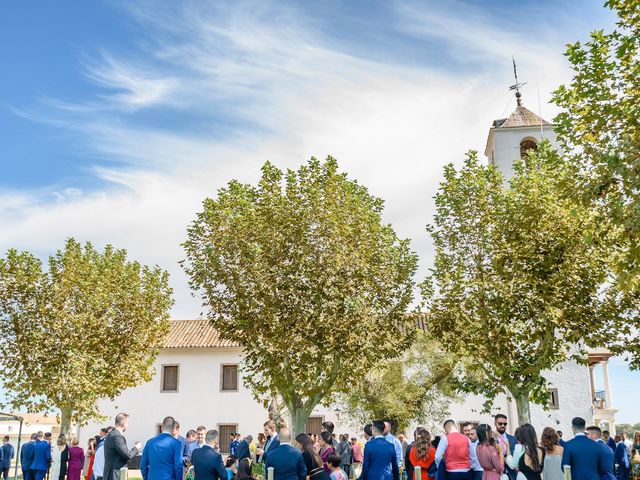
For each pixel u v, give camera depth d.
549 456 9.93
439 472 10.83
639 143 13.38
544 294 22.70
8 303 29.70
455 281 24.03
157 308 32.75
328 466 12.00
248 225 24.45
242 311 23.97
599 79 14.59
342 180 25.31
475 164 25.53
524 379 23.48
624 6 14.29
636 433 20.30
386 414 29.92
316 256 23.95
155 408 40.06
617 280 13.55
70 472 17.52
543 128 38.88
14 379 29.08
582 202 14.54
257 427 39.06
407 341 26.16
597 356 38.19
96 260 32.25
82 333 29.73
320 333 23.52
